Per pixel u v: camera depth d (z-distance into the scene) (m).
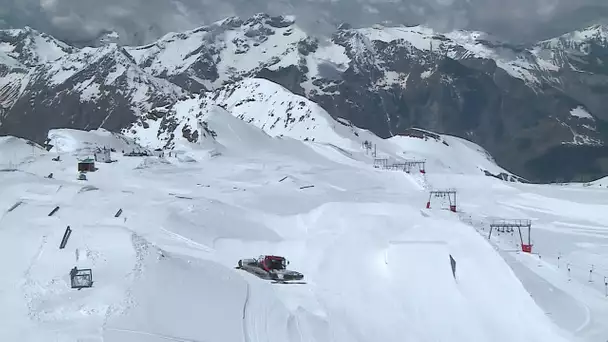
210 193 89.38
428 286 45.19
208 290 38.53
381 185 118.56
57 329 30.94
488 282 45.91
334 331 37.66
